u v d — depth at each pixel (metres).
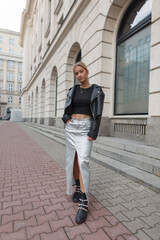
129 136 5.18
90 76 6.69
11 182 3.01
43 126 13.50
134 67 5.39
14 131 13.13
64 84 10.10
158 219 1.92
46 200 2.36
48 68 14.59
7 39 56.72
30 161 4.45
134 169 3.32
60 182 3.03
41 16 20.50
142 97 5.04
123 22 5.95
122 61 5.95
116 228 1.78
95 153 4.71
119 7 5.64
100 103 2.00
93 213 2.04
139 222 1.87
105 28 5.94
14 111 37.34
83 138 2.07
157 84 3.63
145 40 4.98
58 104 11.23
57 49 11.69
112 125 6.04
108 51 6.08
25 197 2.45
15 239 1.60
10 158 4.75
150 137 3.79
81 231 1.73
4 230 1.73
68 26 9.20
